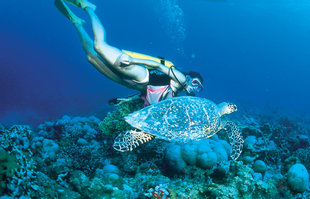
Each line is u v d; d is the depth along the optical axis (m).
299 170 6.01
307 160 8.60
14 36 95.81
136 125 3.06
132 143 3.18
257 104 30.67
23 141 5.02
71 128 8.23
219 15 87.69
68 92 32.41
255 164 6.82
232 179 5.47
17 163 3.66
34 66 62.34
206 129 3.30
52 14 105.19
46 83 41.41
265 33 103.69
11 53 71.44
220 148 6.52
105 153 7.12
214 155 5.89
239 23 95.81
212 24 109.81
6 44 81.56
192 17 102.88
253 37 117.25
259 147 8.16
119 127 5.97
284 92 84.81
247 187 5.24
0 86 29.55
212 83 80.12
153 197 4.40
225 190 4.82
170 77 3.86
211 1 59.91
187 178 5.91
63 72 63.00
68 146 7.22
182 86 4.02
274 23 80.00
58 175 5.29
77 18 3.95
